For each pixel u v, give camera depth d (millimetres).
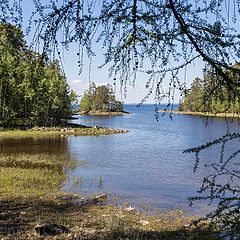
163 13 2740
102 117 117125
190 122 88812
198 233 3510
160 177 21891
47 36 2639
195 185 19250
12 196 14875
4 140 44906
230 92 2770
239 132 2916
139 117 123625
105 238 9250
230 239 2982
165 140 47250
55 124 66375
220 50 2725
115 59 2777
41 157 29688
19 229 10039
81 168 24797
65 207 13633
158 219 12352
